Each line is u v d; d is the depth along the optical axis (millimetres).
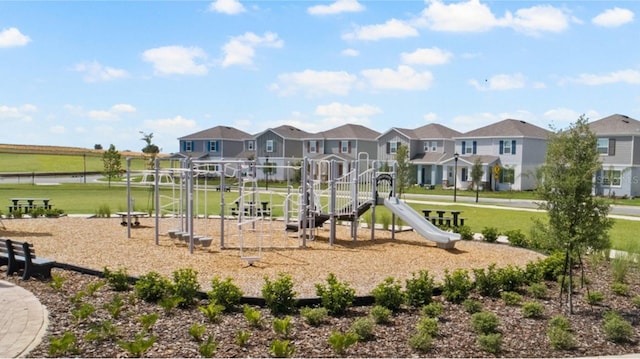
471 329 6773
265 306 7570
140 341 5344
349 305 7418
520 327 6918
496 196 39406
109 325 6125
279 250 12516
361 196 15547
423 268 10844
